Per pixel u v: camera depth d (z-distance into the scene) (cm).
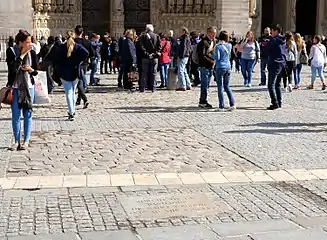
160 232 655
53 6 3962
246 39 2353
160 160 1016
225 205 759
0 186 842
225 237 638
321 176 916
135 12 4206
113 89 2219
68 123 1404
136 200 779
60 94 2036
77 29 1875
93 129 1323
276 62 1638
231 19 3969
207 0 4016
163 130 1314
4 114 1538
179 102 1822
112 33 4109
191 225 679
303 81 2656
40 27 3888
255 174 923
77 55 1411
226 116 1527
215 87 2303
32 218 702
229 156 1048
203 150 1099
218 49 1602
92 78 2355
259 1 4216
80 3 4072
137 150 1098
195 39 2450
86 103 1664
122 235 645
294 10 4600
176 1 4059
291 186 858
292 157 1041
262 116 1529
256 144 1155
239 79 2711
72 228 666
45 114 1546
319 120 1466
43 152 1075
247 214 722
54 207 746
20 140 1149
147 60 2100
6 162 991
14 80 1066
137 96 1989
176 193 814
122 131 1300
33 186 844
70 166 967
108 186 847
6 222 687
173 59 2481
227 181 881
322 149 1112
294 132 1291
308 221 696
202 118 1490
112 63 3183
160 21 4100
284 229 666
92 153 1070
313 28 4903
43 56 1978
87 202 768
